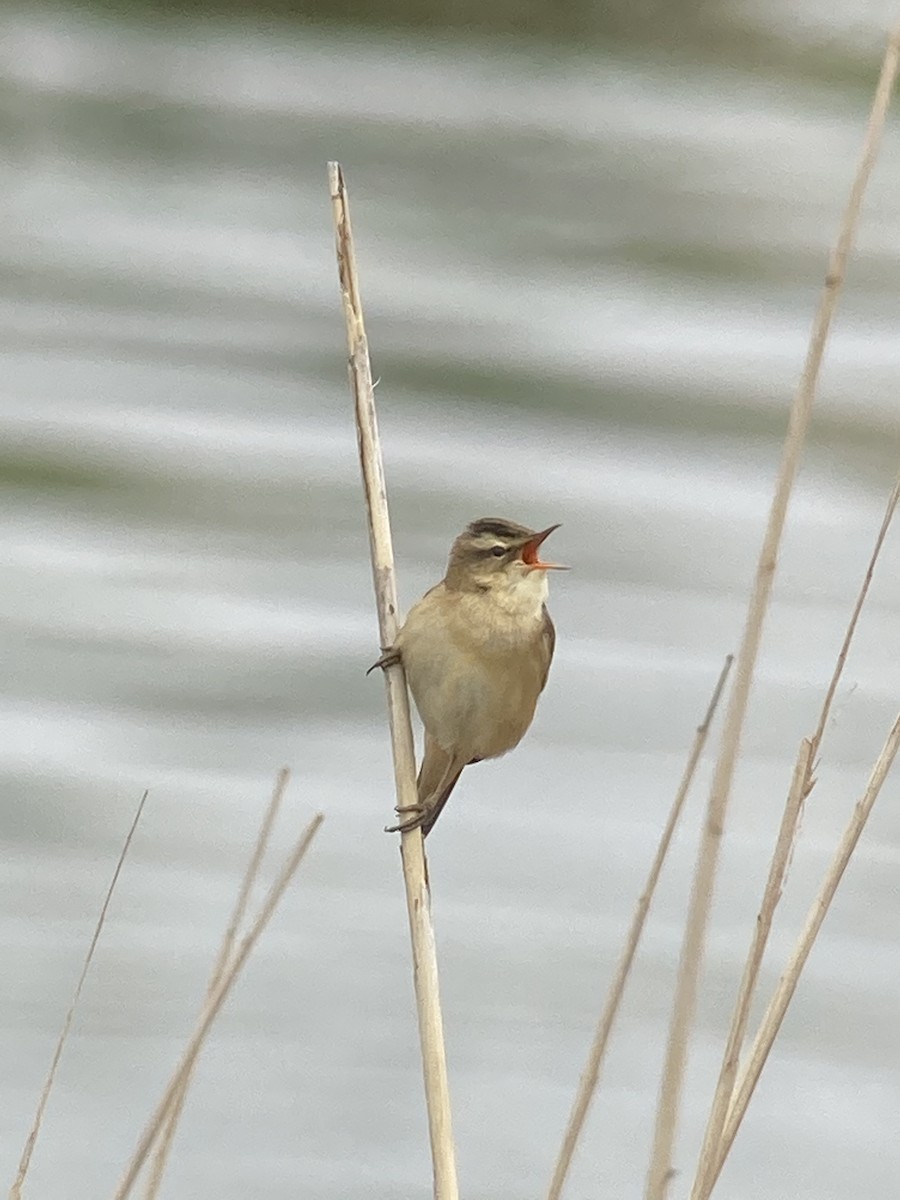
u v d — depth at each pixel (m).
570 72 32.28
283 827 12.62
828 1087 10.34
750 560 17.86
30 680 14.67
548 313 23.89
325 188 27.62
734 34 33.75
